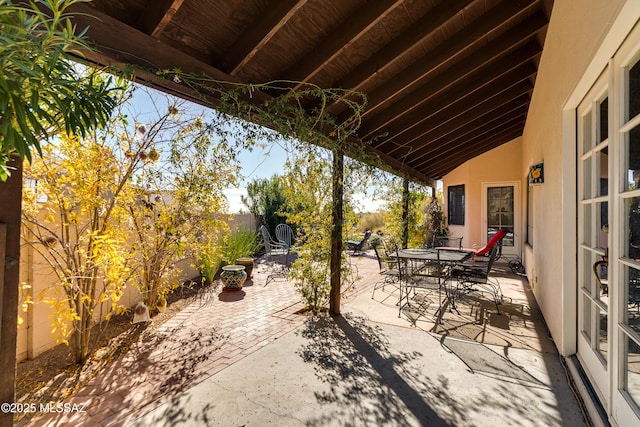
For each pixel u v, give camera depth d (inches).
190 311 158.9
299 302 173.9
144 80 81.5
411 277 172.2
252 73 108.2
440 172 348.2
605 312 75.8
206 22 85.7
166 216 137.5
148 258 136.3
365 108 135.3
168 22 76.7
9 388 53.6
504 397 83.9
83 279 107.0
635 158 59.4
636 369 59.6
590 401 75.4
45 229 97.3
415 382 91.8
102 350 114.0
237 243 258.2
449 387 89.0
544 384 89.6
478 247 319.0
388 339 122.6
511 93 180.1
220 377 95.5
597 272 72.8
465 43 111.1
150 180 127.5
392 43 108.0
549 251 124.6
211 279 205.9
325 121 133.9
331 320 144.6
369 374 96.6
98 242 102.7
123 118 79.6
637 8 49.9
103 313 140.6
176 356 109.4
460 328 133.0
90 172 104.2
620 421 62.4
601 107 79.0
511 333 126.6
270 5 84.0
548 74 123.6
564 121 98.8
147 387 90.3
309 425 74.2
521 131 283.3
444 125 200.4
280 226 388.5
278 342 120.6
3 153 45.3
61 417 77.2
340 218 154.9
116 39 71.8
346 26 95.5
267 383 92.0
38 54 40.9
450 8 95.7
